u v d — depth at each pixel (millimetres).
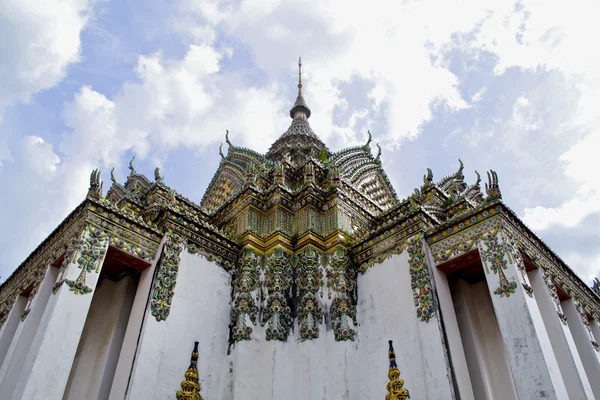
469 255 10672
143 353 9867
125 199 14656
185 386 10266
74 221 10867
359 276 12641
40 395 8180
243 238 13180
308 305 11812
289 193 14266
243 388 10586
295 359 11203
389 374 10492
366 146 20031
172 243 11656
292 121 24328
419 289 11000
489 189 10797
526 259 10562
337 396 10586
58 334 8883
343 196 14211
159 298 10766
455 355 9914
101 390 10023
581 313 12461
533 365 8477
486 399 9977
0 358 11188
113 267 11422
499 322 9336
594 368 11320
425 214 12008
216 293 12008
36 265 11922
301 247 13055
